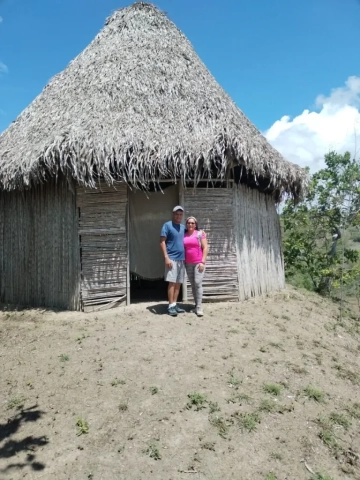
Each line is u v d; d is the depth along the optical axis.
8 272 7.66
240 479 3.02
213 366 4.61
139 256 7.32
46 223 7.16
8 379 4.46
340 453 3.46
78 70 8.50
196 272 6.19
